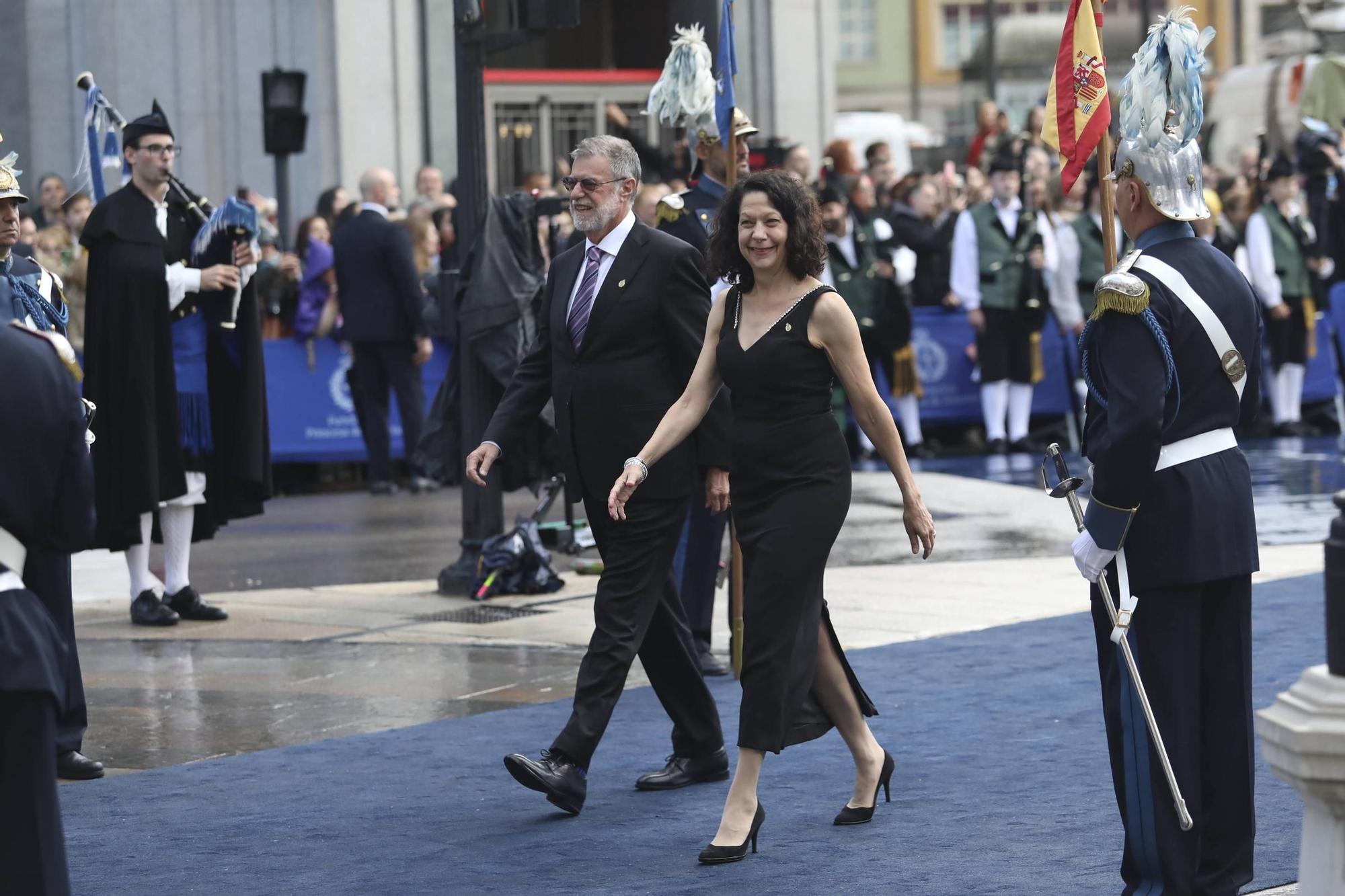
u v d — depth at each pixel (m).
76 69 24.11
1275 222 21.09
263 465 12.09
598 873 6.78
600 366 7.89
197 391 11.94
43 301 7.72
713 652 10.70
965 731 8.76
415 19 24.66
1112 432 5.70
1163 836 5.85
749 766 6.94
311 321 18.73
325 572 13.81
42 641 5.14
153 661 10.80
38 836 5.08
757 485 7.04
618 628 7.70
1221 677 5.97
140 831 7.50
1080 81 7.94
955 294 20.09
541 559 12.64
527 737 8.89
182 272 11.57
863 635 11.03
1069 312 20.23
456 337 12.88
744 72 26.33
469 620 11.81
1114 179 6.00
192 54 24.06
